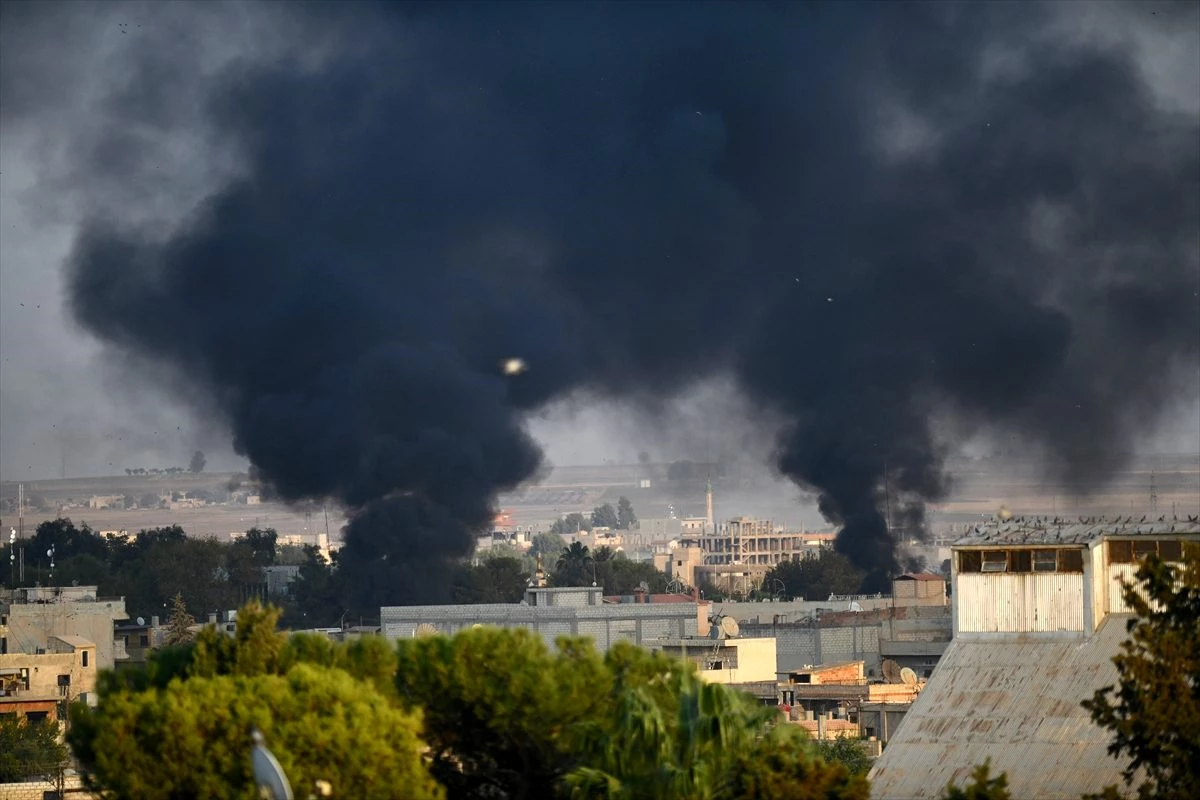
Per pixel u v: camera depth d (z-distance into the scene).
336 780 124.94
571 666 141.12
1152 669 145.00
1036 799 167.88
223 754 126.12
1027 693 183.62
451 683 139.50
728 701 137.12
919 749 179.62
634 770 133.38
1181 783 141.00
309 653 145.75
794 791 131.88
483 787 147.00
